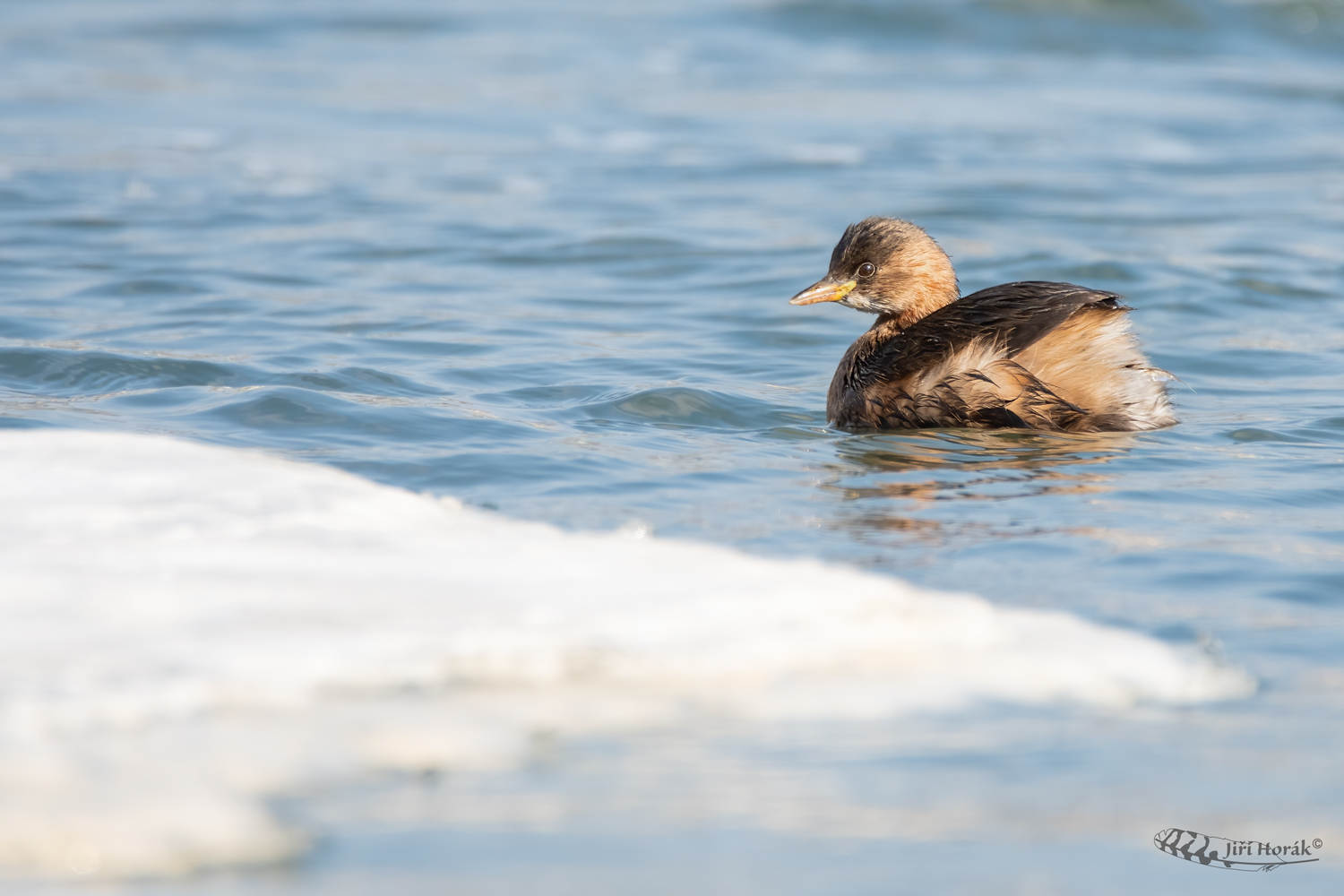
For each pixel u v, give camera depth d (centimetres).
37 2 4859
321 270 1939
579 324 1677
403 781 552
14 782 534
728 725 608
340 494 884
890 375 1237
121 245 2059
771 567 784
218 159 2883
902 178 2758
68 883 481
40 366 1363
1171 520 936
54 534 782
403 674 635
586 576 758
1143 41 4572
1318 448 1151
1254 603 774
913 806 537
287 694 610
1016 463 1091
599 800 539
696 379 1423
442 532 830
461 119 3409
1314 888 479
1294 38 4625
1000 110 3612
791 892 473
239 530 802
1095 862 497
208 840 504
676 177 2769
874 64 4259
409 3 4981
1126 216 2378
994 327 1211
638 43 4459
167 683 611
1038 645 700
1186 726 614
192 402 1244
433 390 1327
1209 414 1284
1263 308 1767
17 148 2897
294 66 4019
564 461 1087
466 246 2125
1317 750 588
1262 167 2900
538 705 618
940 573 822
